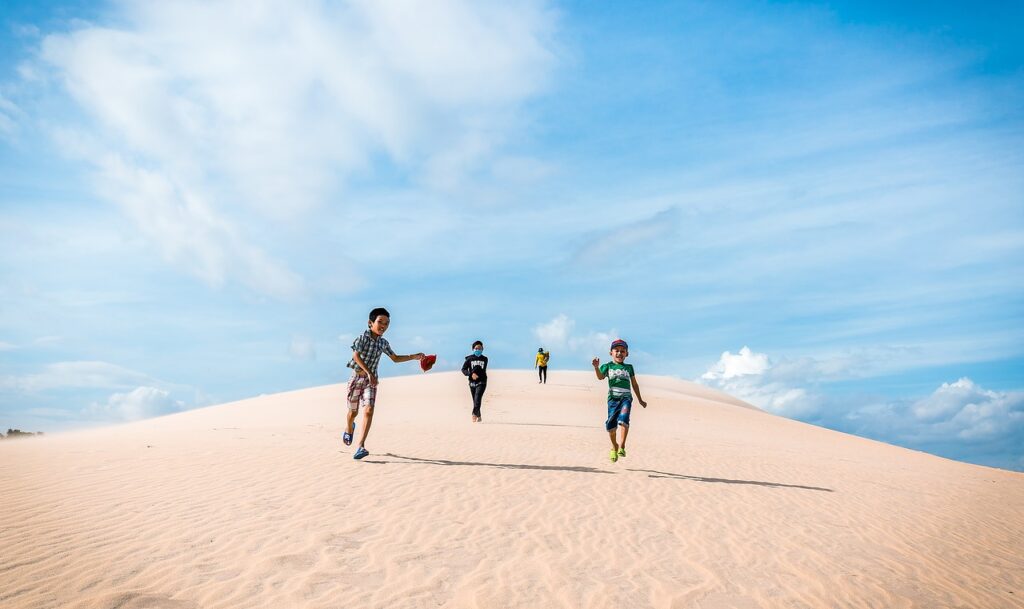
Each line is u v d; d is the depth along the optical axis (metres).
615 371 10.84
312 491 7.54
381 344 10.01
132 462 9.02
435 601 4.46
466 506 7.27
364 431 9.92
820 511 8.54
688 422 25.47
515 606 4.48
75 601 4.04
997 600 5.57
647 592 4.96
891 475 14.18
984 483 15.27
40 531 5.44
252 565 4.93
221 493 7.21
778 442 21.17
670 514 7.61
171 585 4.45
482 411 24.42
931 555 6.83
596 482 9.37
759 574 5.62
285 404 29.06
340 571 4.92
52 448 10.47
